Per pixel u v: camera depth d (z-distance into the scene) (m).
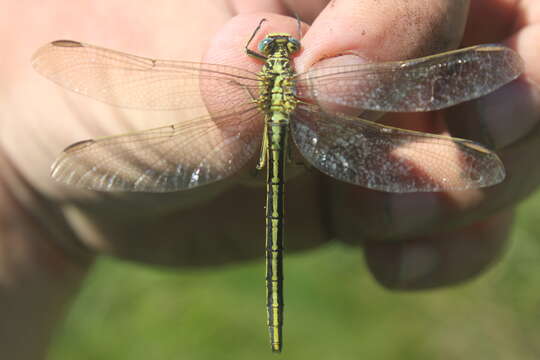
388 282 0.28
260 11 0.24
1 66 0.25
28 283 0.28
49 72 0.24
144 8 0.24
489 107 0.24
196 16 0.24
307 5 0.24
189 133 0.24
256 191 0.27
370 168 0.24
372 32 0.23
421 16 0.23
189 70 0.24
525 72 0.24
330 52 0.23
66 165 0.24
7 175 0.26
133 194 0.25
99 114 0.24
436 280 0.28
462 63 0.23
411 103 0.23
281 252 0.25
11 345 0.28
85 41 0.24
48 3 0.25
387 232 0.27
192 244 0.28
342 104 0.23
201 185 0.24
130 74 0.24
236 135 0.24
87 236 0.27
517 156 0.26
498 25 0.25
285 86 0.24
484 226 0.28
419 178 0.24
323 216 0.28
